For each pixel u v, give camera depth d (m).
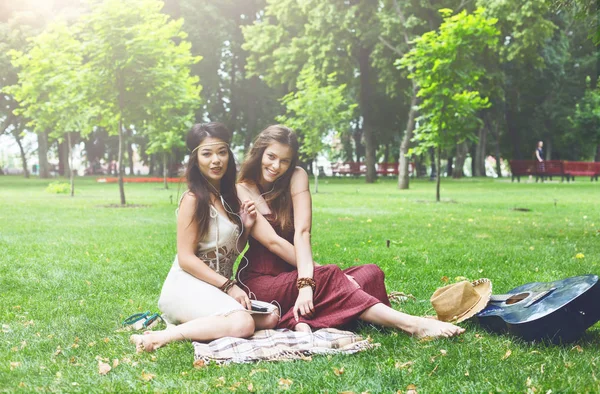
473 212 13.84
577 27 39.84
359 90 35.38
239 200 4.28
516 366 3.32
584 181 32.50
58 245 8.48
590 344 3.71
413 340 3.81
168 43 15.74
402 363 3.38
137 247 8.31
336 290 4.04
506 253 7.59
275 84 32.38
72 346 3.80
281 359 3.48
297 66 29.08
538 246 8.25
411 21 23.83
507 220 11.93
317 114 23.45
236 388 3.00
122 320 4.53
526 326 3.67
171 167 43.03
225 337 3.72
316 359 3.47
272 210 4.34
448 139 16.55
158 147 25.19
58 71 17.31
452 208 15.02
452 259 7.14
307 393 2.95
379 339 3.86
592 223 11.34
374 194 21.56
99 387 3.07
